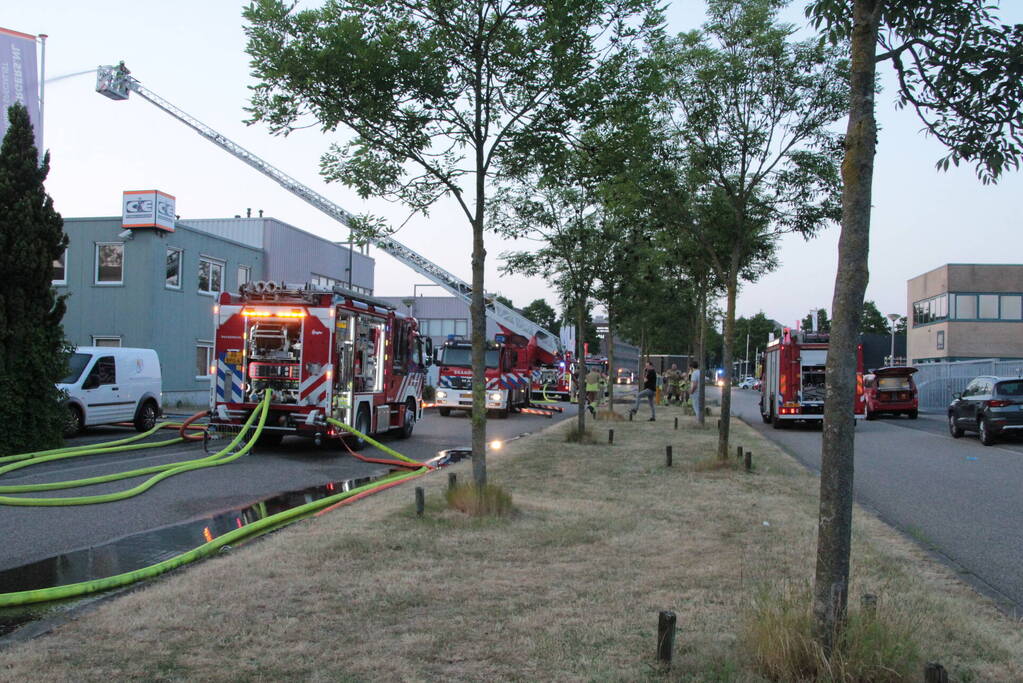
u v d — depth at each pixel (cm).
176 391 2786
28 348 1302
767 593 453
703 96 1252
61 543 703
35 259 1291
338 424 1420
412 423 1894
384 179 859
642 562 625
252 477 1145
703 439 1777
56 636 438
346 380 1490
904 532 802
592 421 2430
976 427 1945
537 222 1584
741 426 2262
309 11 775
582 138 893
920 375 4275
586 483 1056
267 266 3353
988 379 1983
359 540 674
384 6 785
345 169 859
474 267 852
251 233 3375
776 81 1220
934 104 487
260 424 1396
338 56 752
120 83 3919
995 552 733
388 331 1677
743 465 1245
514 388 3023
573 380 4253
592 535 717
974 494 1099
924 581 588
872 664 371
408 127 819
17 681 374
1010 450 1773
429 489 973
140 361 1809
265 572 572
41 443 1326
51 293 1343
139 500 931
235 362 1448
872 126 396
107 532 751
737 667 402
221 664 402
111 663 400
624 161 902
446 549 654
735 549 672
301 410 1426
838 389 391
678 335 4294
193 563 619
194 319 2878
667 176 1273
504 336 2927
